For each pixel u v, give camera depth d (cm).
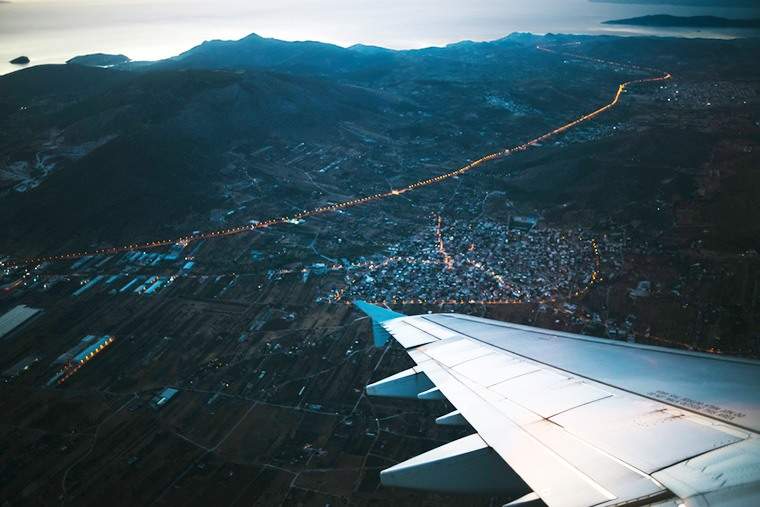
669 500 703
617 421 1028
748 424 919
